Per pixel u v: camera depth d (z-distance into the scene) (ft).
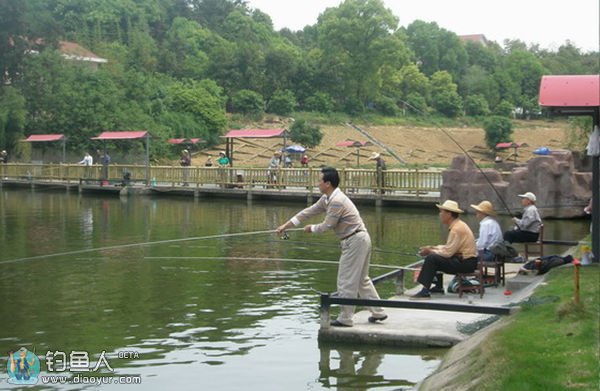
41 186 120.26
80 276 39.27
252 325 28.22
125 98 179.73
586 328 19.75
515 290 30.60
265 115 227.40
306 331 27.20
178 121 186.80
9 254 48.16
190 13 315.17
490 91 296.92
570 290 25.04
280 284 37.04
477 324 24.94
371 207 83.46
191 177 103.96
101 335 26.76
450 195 75.56
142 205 90.58
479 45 350.43
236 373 22.20
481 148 235.20
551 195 68.13
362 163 199.21
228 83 234.38
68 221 70.59
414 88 279.49
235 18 311.06
